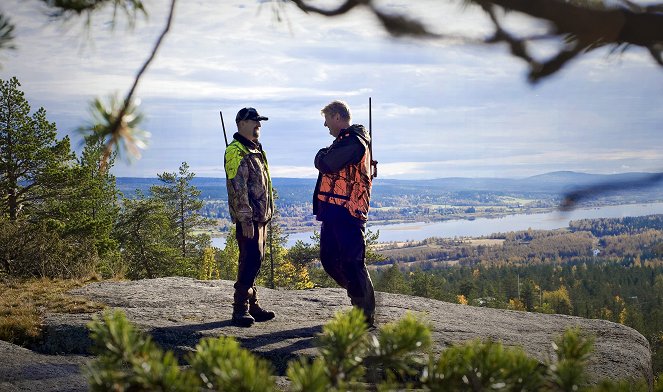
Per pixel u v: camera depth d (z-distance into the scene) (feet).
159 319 18.49
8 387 13.29
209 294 22.41
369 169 16.29
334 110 16.08
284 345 15.81
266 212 17.87
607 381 4.00
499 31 2.42
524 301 402.11
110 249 73.72
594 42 2.39
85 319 18.33
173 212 160.04
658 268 540.93
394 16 2.41
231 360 3.58
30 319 18.13
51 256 32.91
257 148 17.85
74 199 90.02
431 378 4.12
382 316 19.60
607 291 465.88
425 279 285.84
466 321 19.83
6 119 83.97
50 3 3.20
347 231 16.12
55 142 86.63
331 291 24.25
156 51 2.99
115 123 2.88
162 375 3.63
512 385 3.98
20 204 90.53
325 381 3.51
